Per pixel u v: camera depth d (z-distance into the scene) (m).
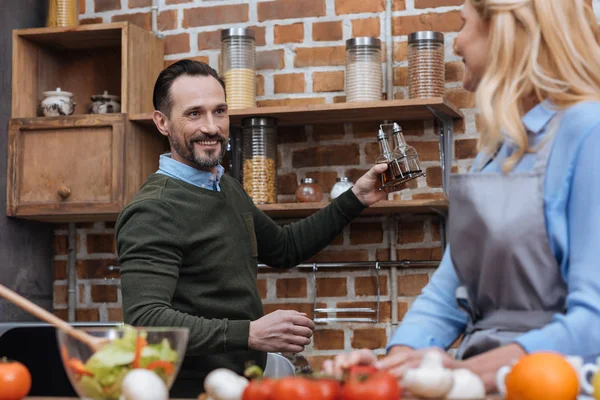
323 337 3.23
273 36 3.34
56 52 3.54
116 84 3.52
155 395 1.12
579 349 1.22
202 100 2.50
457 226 1.44
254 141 3.14
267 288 3.29
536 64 1.38
